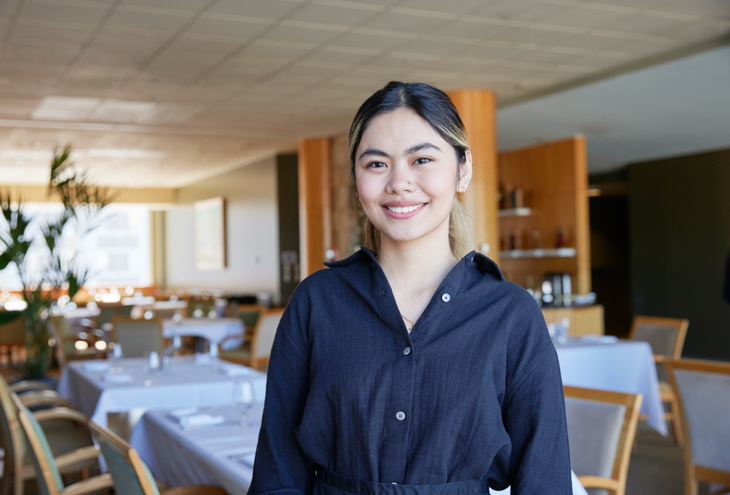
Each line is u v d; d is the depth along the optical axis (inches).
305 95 346.3
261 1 220.8
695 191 431.2
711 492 125.0
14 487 143.7
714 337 420.5
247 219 574.9
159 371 182.9
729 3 224.5
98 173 626.2
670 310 442.6
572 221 391.5
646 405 202.1
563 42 263.1
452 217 48.5
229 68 296.7
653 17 236.7
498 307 40.5
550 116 353.4
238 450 100.4
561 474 38.9
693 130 372.8
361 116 42.8
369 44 266.1
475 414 38.8
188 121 407.2
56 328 327.9
